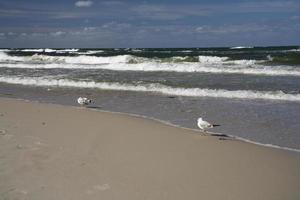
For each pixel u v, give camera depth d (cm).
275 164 723
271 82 1983
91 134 924
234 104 1412
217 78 2181
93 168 662
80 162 691
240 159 752
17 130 921
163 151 796
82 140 858
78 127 1001
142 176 638
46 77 2291
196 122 1106
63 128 978
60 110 1273
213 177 646
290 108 1327
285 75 2320
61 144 809
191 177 643
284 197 569
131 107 1366
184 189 588
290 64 2986
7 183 573
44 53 5041
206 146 845
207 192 580
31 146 771
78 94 1703
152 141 877
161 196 557
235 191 587
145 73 2516
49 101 1524
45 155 716
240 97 1570
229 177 648
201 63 3116
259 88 1766
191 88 1772
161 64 2903
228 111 1280
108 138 892
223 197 563
